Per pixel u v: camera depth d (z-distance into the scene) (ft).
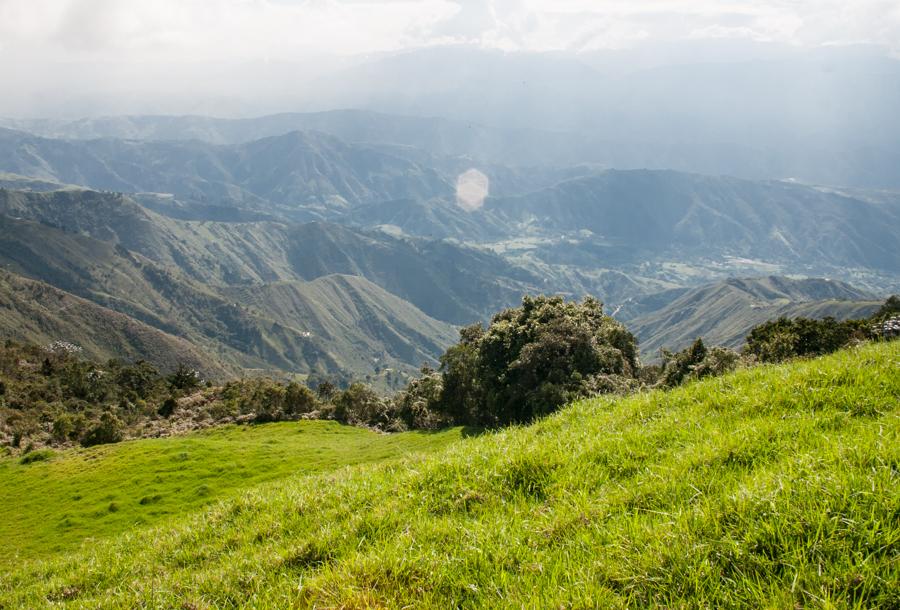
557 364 155.94
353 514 25.07
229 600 20.58
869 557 12.28
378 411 272.31
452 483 25.30
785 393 27.17
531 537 18.21
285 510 30.14
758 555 13.48
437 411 217.15
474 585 15.61
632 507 18.54
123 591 26.53
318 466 155.12
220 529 31.83
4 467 186.70
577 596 13.55
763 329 172.24
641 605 13.26
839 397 24.86
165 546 33.14
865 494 14.17
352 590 16.12
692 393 32.83
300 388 274.98
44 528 129.70
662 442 25.13
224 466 159.43
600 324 187.73
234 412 280.51
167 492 143.84
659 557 14.20
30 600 33.09
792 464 17.11
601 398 41.78
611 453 24.90
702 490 18.04
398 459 37.27
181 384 367.86
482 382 182.80
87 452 196.03
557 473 23.82
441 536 19.85
